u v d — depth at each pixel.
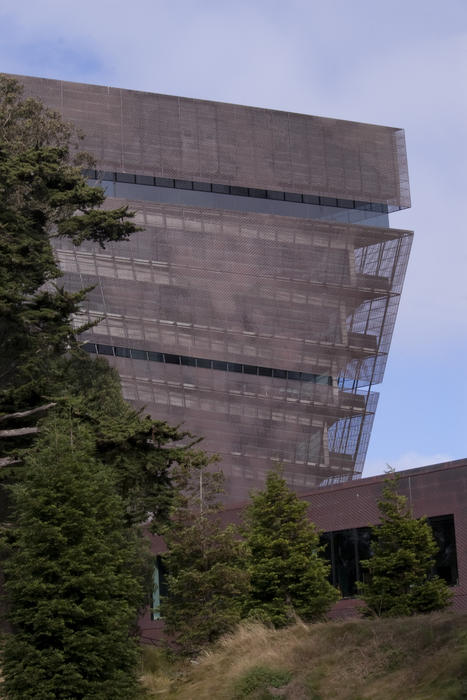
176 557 36.47
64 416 29.70
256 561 37.66
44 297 32.62
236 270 91.69
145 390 90.62
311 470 94.00
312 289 93.38
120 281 88.81
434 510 41.06
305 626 29.09
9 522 32.25
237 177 95.00
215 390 92.31
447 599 35.97
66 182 36.06
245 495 91.88
